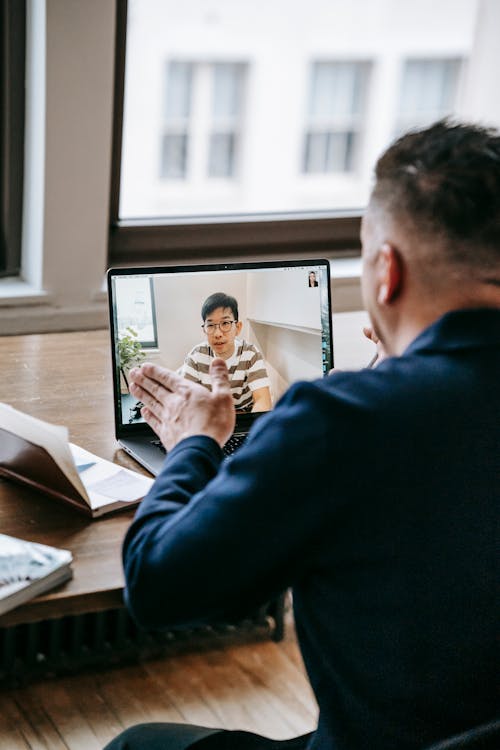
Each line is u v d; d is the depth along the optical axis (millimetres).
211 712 2084
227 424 1125
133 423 1545
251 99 7246
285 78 7188
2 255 2594
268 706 2117
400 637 891
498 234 867
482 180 866
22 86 2461
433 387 872
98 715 2047
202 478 1025
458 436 866
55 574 1125
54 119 2389
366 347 2086
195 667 2230
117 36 2488
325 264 1656
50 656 2125
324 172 7480
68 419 1630
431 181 879
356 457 848
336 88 7277
